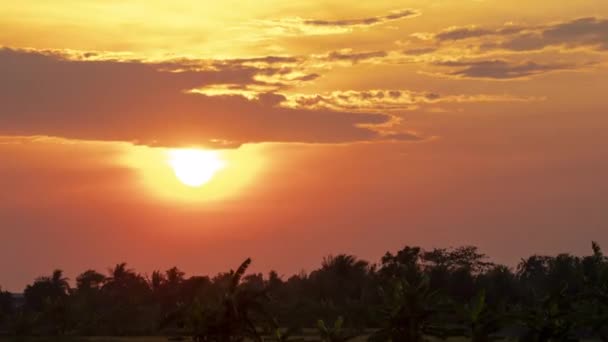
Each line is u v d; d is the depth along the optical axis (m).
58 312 172.38
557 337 73.94
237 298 71.88
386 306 76.81
